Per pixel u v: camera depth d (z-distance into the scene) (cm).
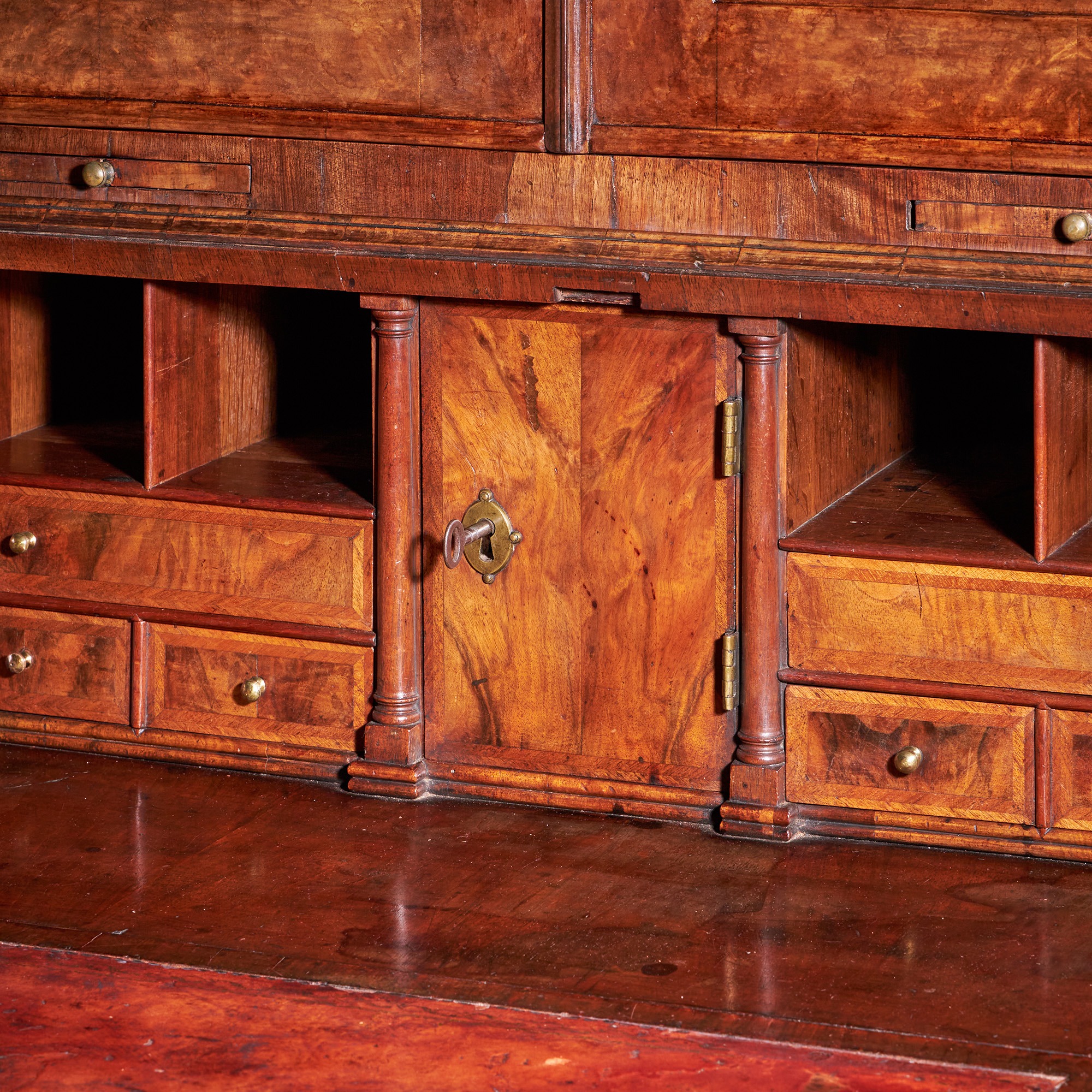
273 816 451
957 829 428
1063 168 387
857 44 397
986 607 417
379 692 460
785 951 386
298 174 442
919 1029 356
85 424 536
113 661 484
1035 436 404
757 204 411
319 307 532
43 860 428
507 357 437
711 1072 343
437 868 423
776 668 434
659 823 446
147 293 457
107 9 447
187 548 471
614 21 412
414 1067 346
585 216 423
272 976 377
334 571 459
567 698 451
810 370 434
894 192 401
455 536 433
